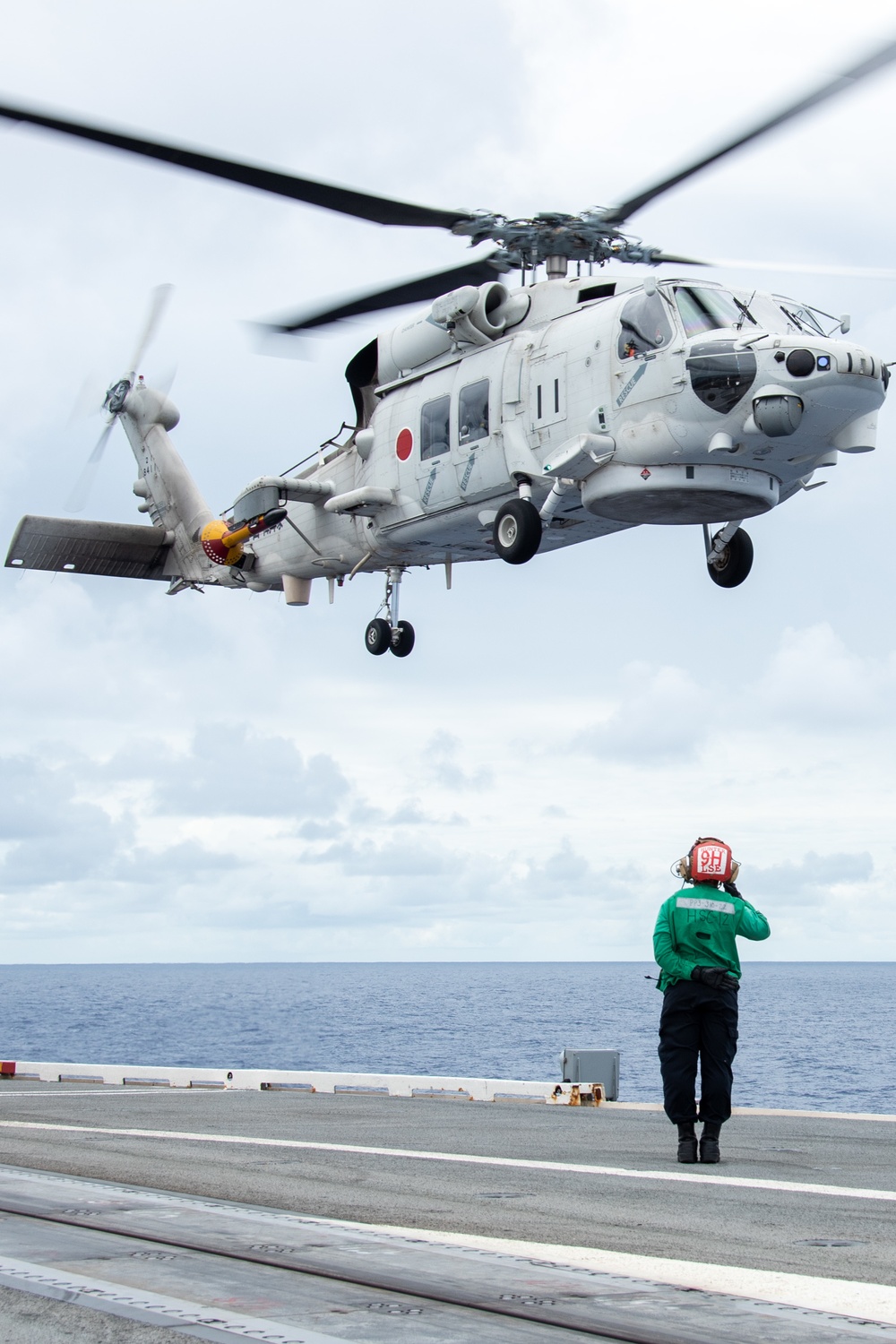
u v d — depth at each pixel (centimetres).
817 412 1549
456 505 1934
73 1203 556
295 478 2262
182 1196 581
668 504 1705
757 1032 10175
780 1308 382
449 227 1748
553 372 1748
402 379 2033
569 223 1780
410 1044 8475
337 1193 607
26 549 2778
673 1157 768
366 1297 396
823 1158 766
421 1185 631
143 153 1455
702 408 1570
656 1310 380
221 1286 408
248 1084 1415
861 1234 508
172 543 2844
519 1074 5931
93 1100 1202
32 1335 353
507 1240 486
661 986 762
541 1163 720
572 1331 358
